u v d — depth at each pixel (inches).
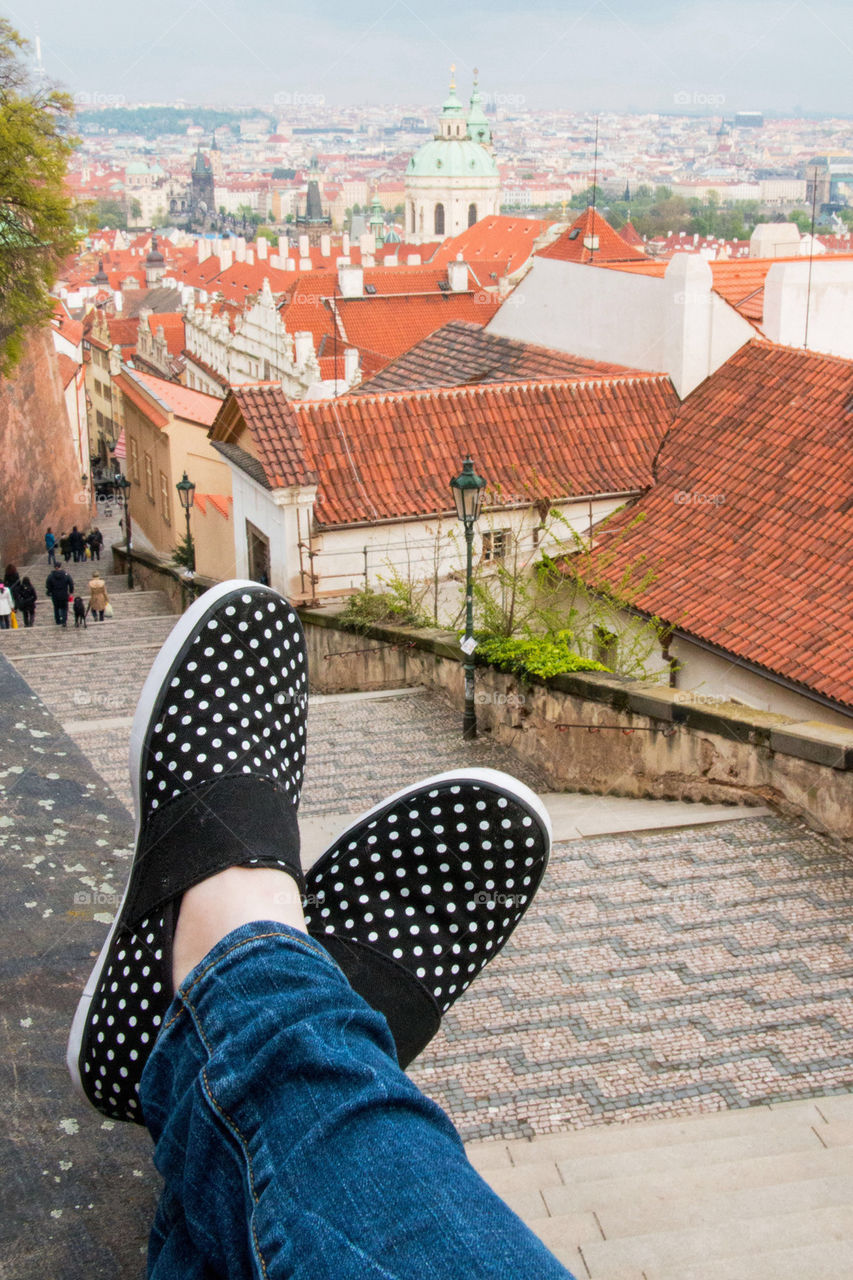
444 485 694.5
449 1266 43.8
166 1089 64.8
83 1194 128.6
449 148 7303.2
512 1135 225.5
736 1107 232.2
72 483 1872.5
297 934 68.6
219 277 4224.9
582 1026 260.5
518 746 500.4
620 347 817.5
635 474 713.0
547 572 659.4
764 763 379.9
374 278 2682.1
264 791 101.2
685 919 308.7
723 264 963.3
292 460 674.2
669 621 589.3
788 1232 180.5
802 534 613.3
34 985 159.9
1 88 1156.5
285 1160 51.8
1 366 1262.3
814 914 310.5
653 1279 170.1
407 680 596.7
